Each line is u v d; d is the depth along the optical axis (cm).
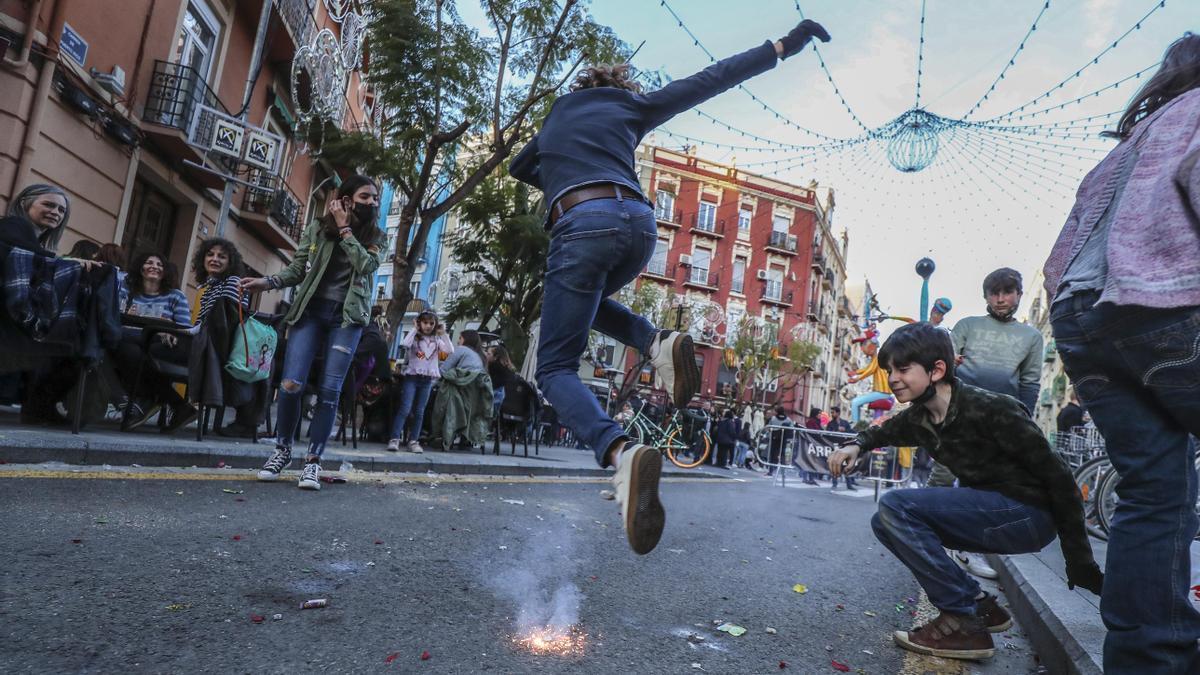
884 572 422
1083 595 298
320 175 2086
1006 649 275
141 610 204
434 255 3888
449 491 531
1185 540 181
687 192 4375
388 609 233
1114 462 191
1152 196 174
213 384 544
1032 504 254
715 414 1952
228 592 229
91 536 271
